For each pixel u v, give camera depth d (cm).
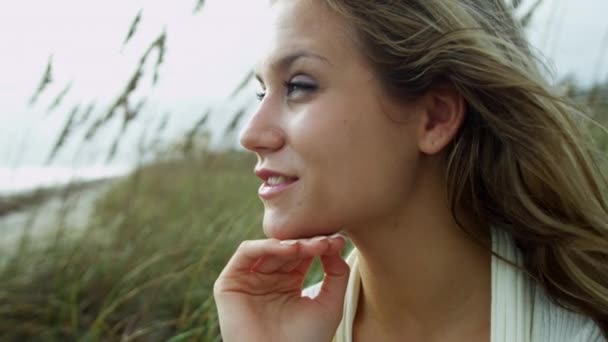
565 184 128
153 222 376
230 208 374
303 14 123
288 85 123
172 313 283
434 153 125
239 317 128
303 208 120
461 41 121
